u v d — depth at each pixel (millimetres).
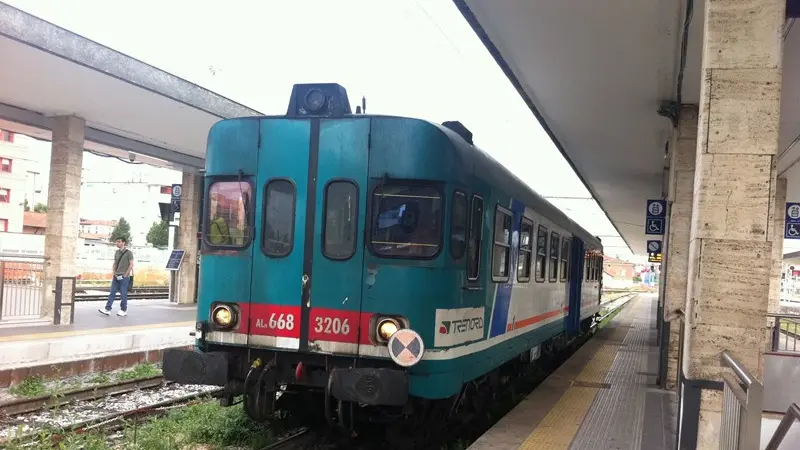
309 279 5633
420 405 6020
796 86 8672
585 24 7281
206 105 12852
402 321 5449
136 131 15242
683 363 4793
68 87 11422
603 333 18188
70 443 5777
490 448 5801
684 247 9180
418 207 5543
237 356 5922
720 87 4465
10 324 11711
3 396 8016
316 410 6711
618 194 22469
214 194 6043
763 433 5055
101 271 32500
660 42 7570
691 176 9375
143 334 11211
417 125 5566
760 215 4383
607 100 10266
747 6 4426
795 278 57656
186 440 6273
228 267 5879
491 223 6633
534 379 11500
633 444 6016
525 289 8273
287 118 5852
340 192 5660
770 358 5371
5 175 51031
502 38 7984
